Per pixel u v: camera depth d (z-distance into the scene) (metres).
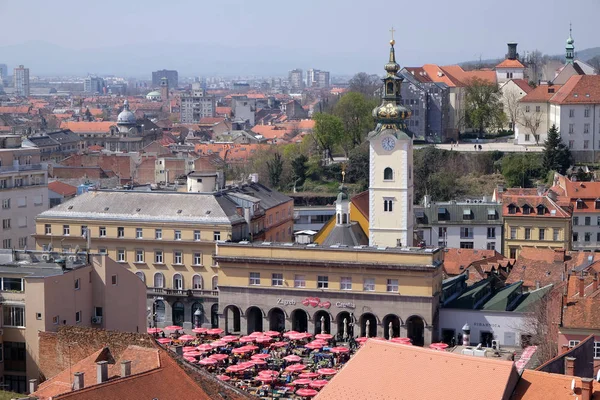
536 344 184.62
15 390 162.25
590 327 156.62
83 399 110.56
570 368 124.88
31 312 161.25
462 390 111.12
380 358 118.38
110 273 173.88
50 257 176.25
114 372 125.62
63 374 131.50
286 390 188.25
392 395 114.00
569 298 167.25
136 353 127.00
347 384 117.38
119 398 113.19
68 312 166.75
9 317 162.62
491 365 112.31
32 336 161.38
